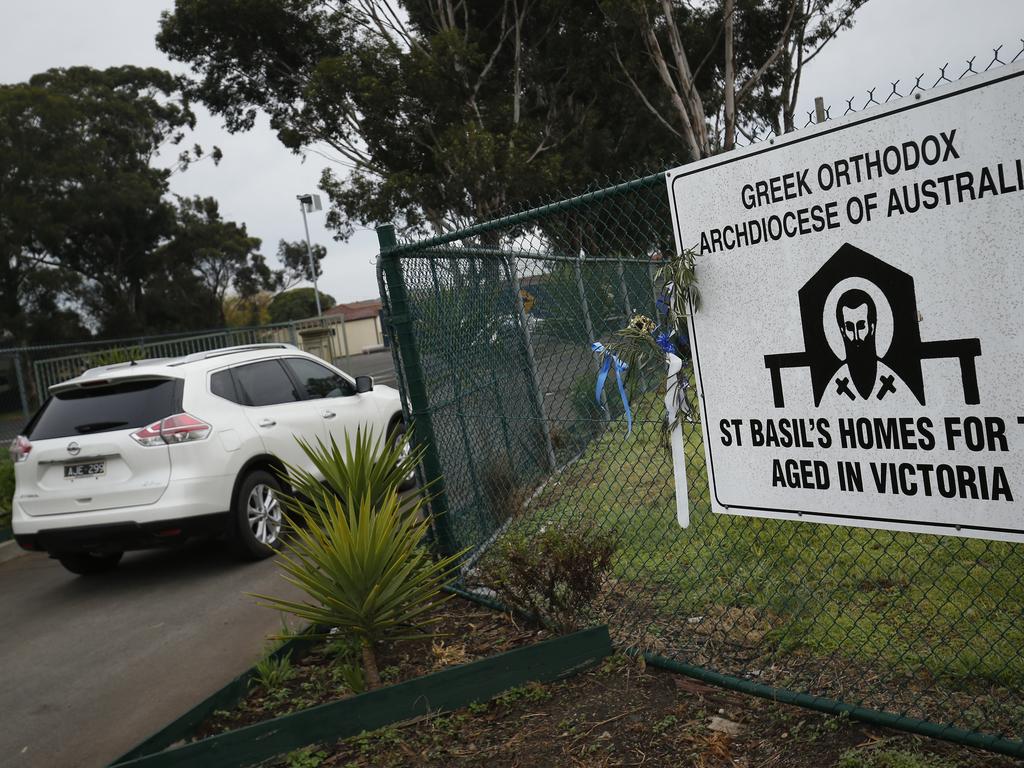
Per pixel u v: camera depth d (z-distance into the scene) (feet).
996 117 8.65
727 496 11.61
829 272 10.16
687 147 81.20
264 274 164.04
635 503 19.88
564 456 19.81
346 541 13.79
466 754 11.45
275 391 26.30
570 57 87.25
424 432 18.62
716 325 11.39
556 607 14.83
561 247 17.13
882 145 9.50
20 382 50.08
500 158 79.82
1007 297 8.81
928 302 9.37
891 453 9.90
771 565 15.39
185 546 27.91
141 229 134.72
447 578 17.97
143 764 11.04
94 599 22.86
